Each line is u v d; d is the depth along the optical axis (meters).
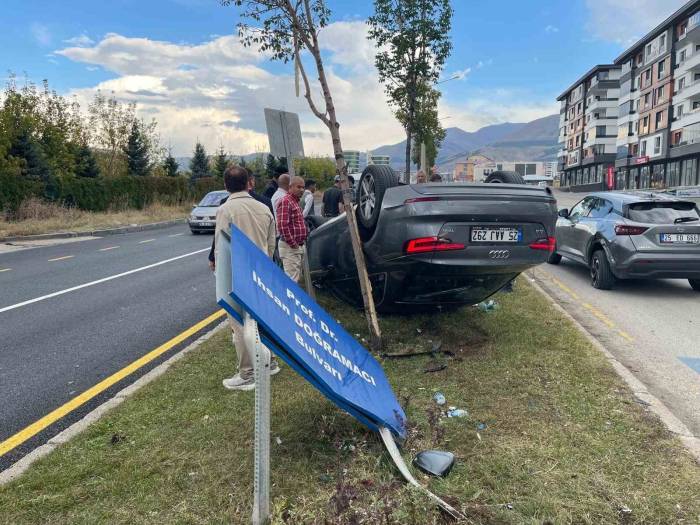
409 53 12.67
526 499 2.69
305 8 4.75
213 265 4.70
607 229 8.80
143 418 3.63
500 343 5.22
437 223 4.53
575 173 98.62
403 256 4.65
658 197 8.77
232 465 3.02
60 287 9.23
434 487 2.78
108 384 4.61
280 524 2.45
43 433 3.71
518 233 4.71
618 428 3.44
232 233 2.59
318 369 2.79
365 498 2.67
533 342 5.27
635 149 68.88
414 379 4.32
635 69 68.75
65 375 4.89
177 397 3.99
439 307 6.00
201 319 6.87
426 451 3.03
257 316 2.36
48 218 22.33
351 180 15.16
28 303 7.97
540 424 3.50
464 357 4.84
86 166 37.28
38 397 4.38
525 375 4.39
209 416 3.65
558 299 8.25
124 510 2.64
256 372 2.43
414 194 4.63
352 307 6.53
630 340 6.04
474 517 2.55
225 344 5.35
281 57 5.23
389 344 5.20
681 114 56.53
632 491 2.77
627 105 70.50
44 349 5.69
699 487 2.80
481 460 3.05
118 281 9.77
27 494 2.79
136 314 7.19
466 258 4.58
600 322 6.86
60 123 37.75
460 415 3.61
